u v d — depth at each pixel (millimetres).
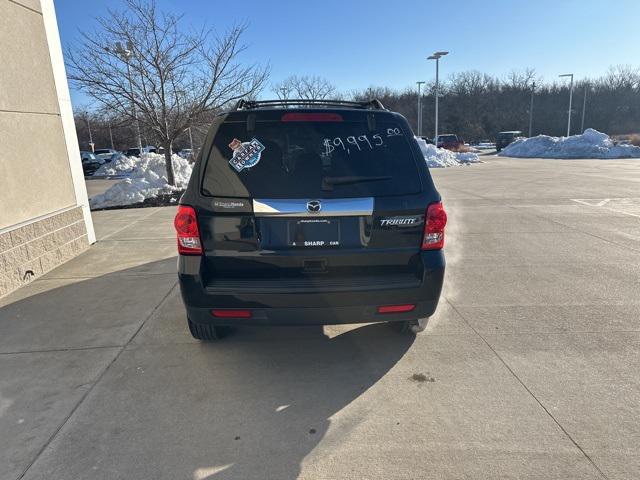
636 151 29312
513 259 6051
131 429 2643
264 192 2947
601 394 2924
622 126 68125
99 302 4629
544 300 4559
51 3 6191
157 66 12578
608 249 6512
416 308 3117
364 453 2428
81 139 62594
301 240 2984
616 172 18969
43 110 5863
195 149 21078
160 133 13484
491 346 3596
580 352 3479
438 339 3729
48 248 5750
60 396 2980
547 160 28531
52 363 3406
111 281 5285
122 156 31500
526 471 2279
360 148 3043
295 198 2930
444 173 20344
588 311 4270
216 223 2980
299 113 3039
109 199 11867
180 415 2771
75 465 2365
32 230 5410
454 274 5426
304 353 3537
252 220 2957
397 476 2262
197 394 2994
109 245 7168
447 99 76125
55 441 2551
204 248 3020
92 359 3463
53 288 5070
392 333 3850
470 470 2293
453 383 3082
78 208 6633
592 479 2221
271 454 2430
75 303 4609
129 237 7770
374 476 2264
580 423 2639
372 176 3010
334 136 3039
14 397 2977
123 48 12227
